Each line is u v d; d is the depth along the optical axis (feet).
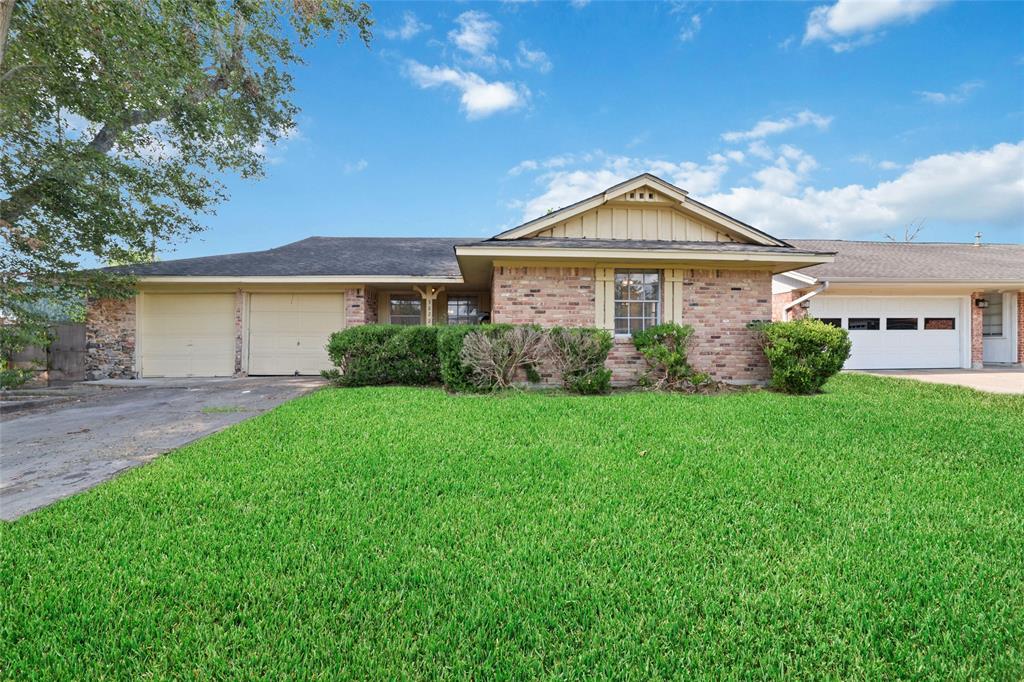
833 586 7.87
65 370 39.34
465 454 14.97
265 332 42.22
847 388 30.96
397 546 9.13
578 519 10.39
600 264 31.50
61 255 33.71
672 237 32.99
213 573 8.05
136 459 15.11
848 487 12.36
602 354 28.50
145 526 9.89
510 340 28.12
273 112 44.09
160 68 32.14
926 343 45.01
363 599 7.36
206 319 42.01
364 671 5.96
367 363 32.07
